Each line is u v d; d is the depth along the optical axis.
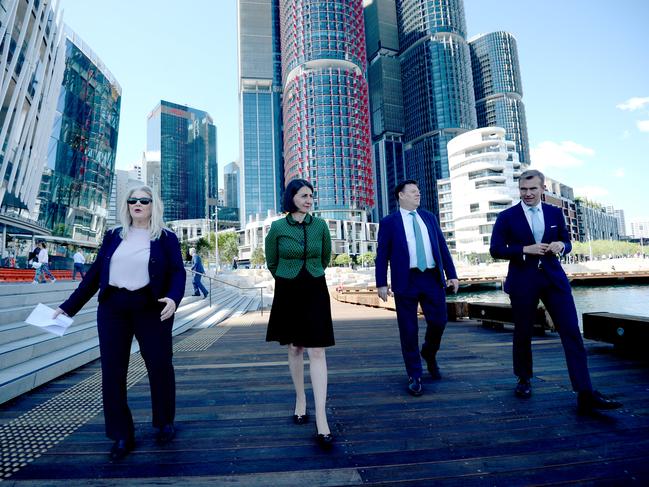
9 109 22.94
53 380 3.95
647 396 3.03
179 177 189.25
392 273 3.54
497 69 153.25
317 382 2.37
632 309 32.19
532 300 3.01
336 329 7.82
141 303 2.29
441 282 3.58
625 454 2.10
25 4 22.89
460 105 135.88
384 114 149.12
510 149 88.31
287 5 123.88
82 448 2.31
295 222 2.60
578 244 99.81
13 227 27.47
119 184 133.12
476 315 7.27
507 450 2.19
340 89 111.25
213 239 66.00
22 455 2.21
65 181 45.44
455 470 1.97
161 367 2.36
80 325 5.84
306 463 2.08
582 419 2.62
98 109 51.62
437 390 3.39
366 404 3.06
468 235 86.69
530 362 3.13
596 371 3.78
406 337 3.39
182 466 2.06
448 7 142.38
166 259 2.37
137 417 2.84
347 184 106.19
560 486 1.79
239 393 3.44
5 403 3.18
